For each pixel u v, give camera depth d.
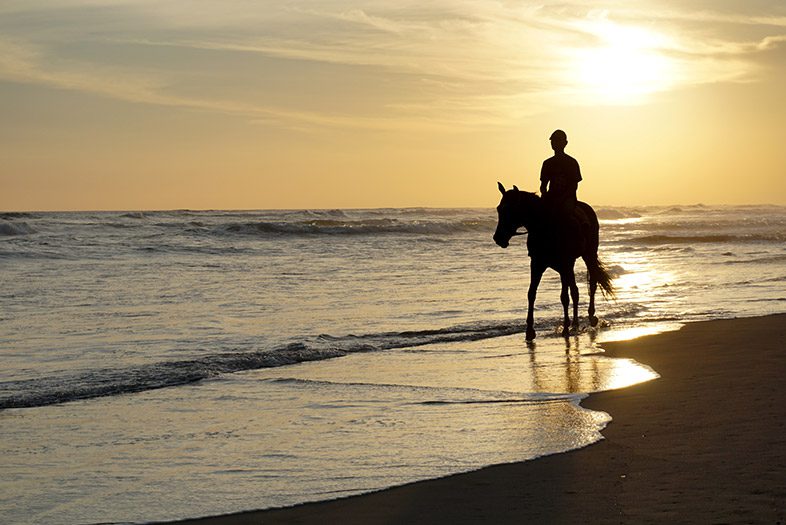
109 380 10.00
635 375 9.81
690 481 5.46
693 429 6.89
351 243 44.16
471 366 10.88
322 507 5.37
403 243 44.81
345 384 9.73
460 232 60.28
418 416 7.99
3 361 11.38
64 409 8.57
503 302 18.70
